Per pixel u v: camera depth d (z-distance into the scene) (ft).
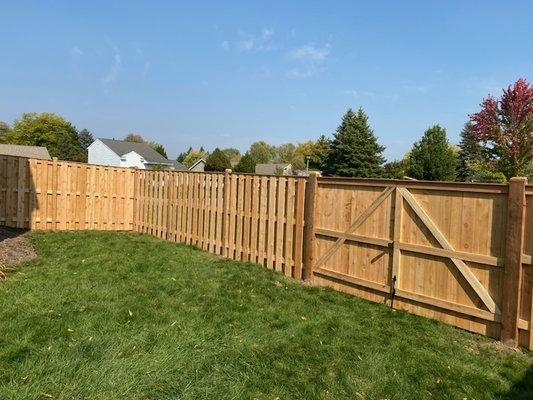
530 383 11.79
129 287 18.35
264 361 12.23
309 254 21.90
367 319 16.51
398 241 18.02
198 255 26.63
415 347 13.98
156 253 25.91
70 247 26.37
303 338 14.17
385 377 11.74
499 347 14.40
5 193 33.04
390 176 129.59
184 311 15.88
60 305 15.52
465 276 15.74
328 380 11.36
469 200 15.76
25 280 18.31
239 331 14.39
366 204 19.45
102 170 36.55
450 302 16.21
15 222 33.37
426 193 17.16
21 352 11.50
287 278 22.48
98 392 9.83
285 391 10.63
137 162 186.09
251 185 25.58
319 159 181.16
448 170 111.14
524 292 14.30
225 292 18.74
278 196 23.71
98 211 36.55
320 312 17.04
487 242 15.23
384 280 18.69
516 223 14.29
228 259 26.12
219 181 28.04
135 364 11.26
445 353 13.62
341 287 20.52
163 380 10.62
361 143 130.72
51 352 11.63
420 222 17.31
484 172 73.72
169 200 33.14
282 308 17.22
